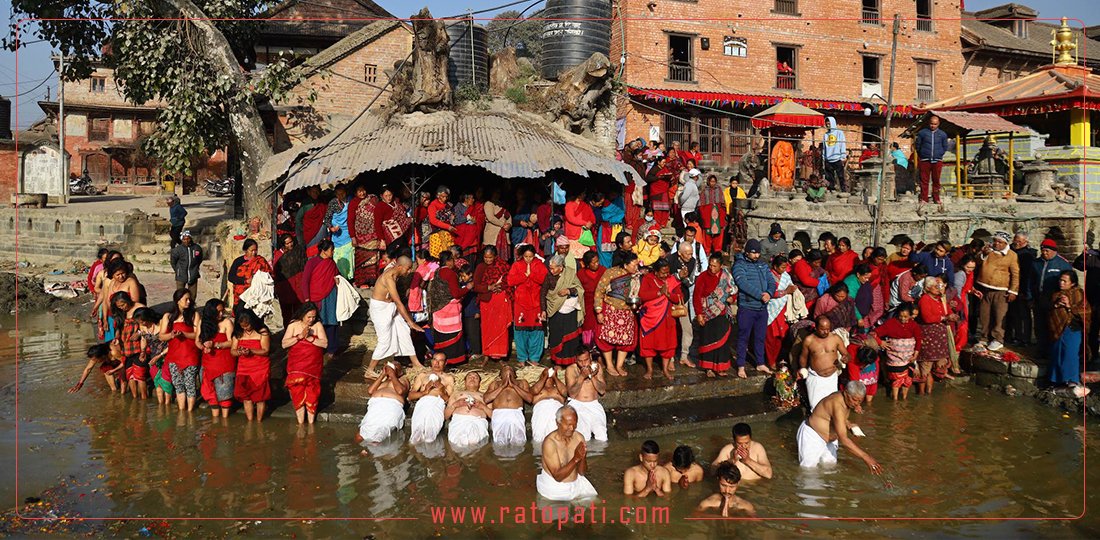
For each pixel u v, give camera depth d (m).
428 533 6.24
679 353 10.67
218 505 6.70
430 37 12.66
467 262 10.45
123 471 7.41
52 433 8.46
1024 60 28.69
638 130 22.80
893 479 7.45
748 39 23.94
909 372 10.15
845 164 18.28
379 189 12.96
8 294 16.38
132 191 33.94
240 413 9.14
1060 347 9.86
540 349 9.87
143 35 15.66
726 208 14.05
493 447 8.14
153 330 9.48
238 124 16.48
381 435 8.24
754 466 7.38
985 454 8.13
